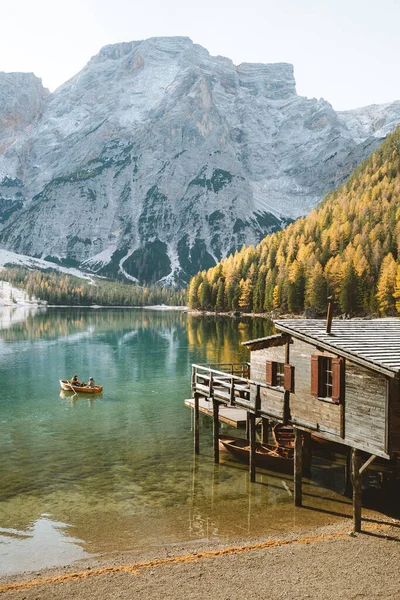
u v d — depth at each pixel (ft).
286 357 86.17
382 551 64.18
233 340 347.56
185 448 114.93
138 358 264.11
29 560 63.82
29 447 115.85
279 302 588.91
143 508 81.05
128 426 134.72
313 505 81.87
